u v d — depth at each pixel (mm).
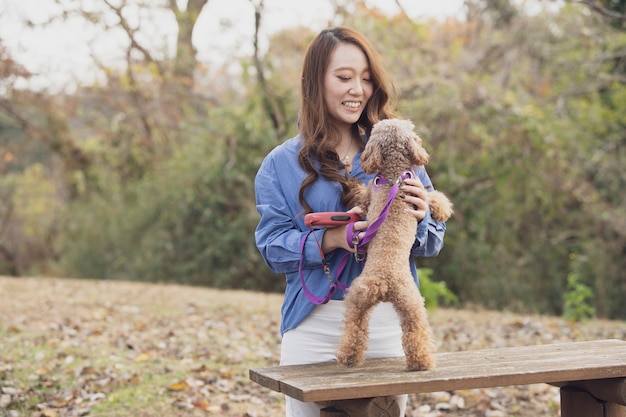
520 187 12508
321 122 2764
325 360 2695
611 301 12898
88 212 15539
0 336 6508
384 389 2320
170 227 14078
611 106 14055
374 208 2496
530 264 12977
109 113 17438
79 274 15180
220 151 13688
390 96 2947
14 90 16016
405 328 2494
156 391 5105
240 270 13406
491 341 7219
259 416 4820
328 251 2631
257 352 6430
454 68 13180
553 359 2764
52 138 16438
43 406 4727
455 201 12367
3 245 19547
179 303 9070
